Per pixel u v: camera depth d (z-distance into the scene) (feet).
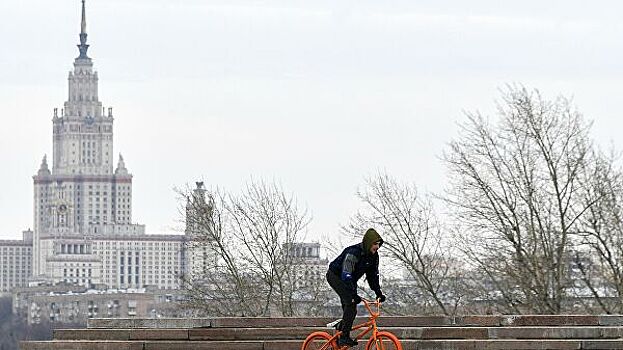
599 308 308.19
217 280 346.54
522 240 311.06
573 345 136.26
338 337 120.78
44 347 145.18
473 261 313.53
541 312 301.84
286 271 348.38
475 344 136.98
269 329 144.97
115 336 147.23
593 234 309.01
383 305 322.96
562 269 309.63
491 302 315.58
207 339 145.07
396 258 327.88
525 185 314.35
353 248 117.50
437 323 148.25
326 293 349.41
